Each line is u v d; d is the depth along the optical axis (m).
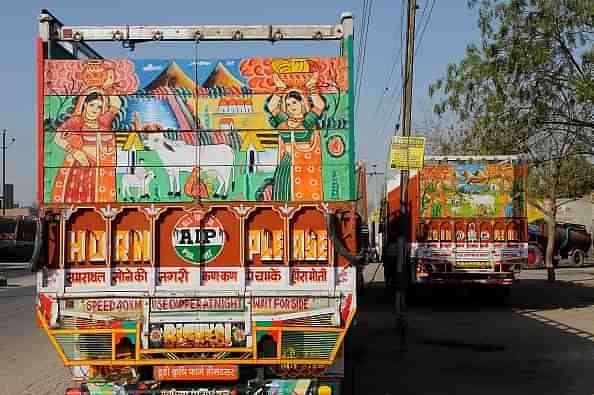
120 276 6.86
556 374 10.98
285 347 6.80
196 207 6.88
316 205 6.88
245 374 6.90
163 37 7.25
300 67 6.93
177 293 6.81
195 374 6.75
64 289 6.83
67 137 6.92
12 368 11.52
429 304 21.19
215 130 6.92
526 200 18.81
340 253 6.75
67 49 7.61
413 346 13.70
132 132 6.91
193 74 6.93
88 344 6.81
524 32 19.59
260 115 6.92
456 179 18.92
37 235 6.80
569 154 23.02
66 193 6.89
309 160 6.92
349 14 7.09
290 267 6.85
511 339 14.41
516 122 20.48
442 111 20.92
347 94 6.93
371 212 30.30
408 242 18.92
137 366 6.84
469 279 18.83
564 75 19.86
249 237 6.89
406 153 13.53
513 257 18.73
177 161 6.92
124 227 6.89
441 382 10.46
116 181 6.91
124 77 6.93
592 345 13.60
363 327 16.36
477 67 20.02
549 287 26.58
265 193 6.90
